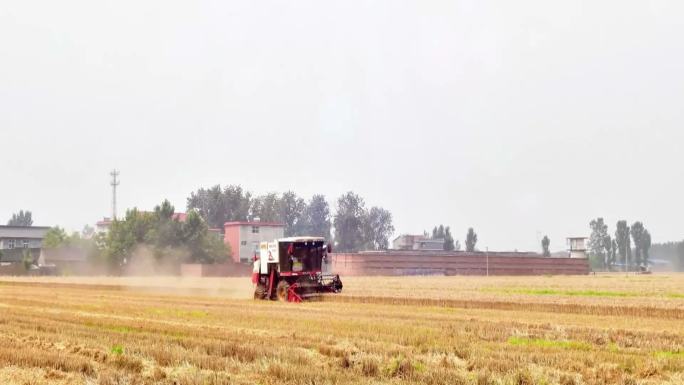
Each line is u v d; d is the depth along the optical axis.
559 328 25.31
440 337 22.30
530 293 49.53
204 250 119.12
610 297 44.62
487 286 62.56
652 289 56.31
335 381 14.95
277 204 193.75
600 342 22.23
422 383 14.89
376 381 15.01
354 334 22.83
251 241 138.62
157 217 118.75
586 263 138.12
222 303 39.97
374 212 194.62
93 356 18.67
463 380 15.20
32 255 130.00
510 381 15.17
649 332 24.44
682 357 18.98
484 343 21.06
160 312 32.03
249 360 17.70
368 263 114.31
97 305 37.19
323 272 44.81
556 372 16.30
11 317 28.47
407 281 78.19
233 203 186.50
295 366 16.33
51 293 50.88
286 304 39.16
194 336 22.48
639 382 15.71
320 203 199.88
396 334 22.88
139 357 18.22
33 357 17.52
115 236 116.00
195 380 15.12
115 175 165.00
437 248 167.25
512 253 135.62
